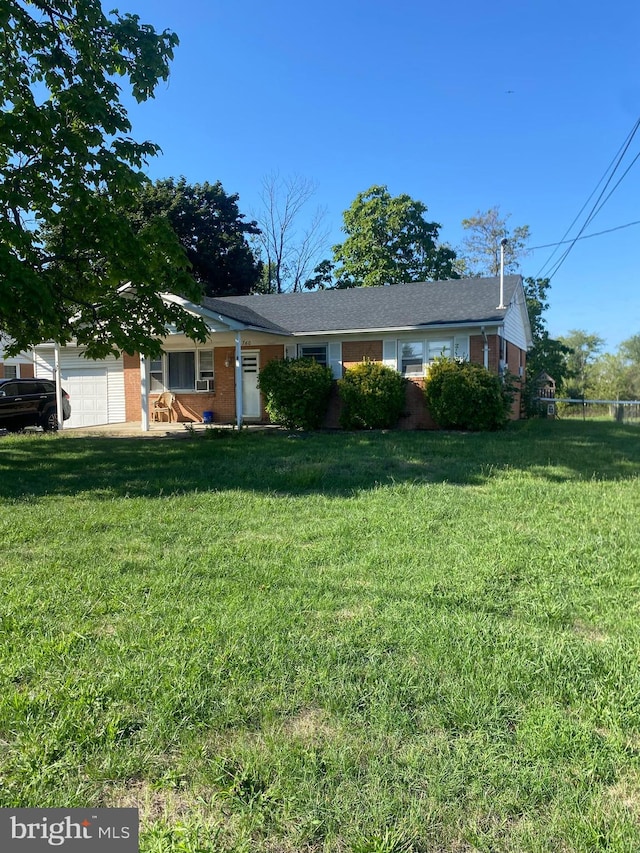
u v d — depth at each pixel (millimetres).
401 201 33562
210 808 2170
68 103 9516
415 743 2506
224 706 2766
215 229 32406
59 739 2512
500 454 11078
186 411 19938
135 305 11289
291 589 4270
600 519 6273
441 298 19109
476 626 3646
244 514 6566
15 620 3697
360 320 17969
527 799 2170
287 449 11969
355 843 1999
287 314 19797
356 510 6707
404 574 4582
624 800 2180
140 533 5812
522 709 2750
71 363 20922
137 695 2838
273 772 2326
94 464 10398
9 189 9016
